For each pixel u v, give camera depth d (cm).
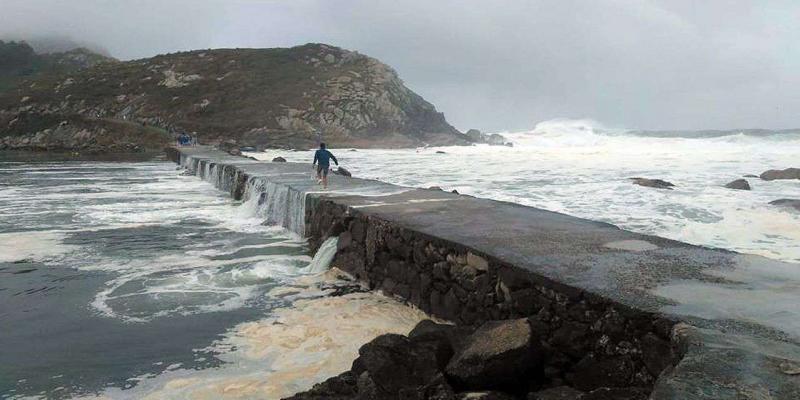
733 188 1661
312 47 8688
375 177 2325
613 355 393
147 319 619
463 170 2683
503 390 364
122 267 851
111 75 8588
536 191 1680
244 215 1383
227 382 462
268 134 6247
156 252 959
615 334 393
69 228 1184
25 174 2691
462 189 1769
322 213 998
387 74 7756
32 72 15638
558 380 424
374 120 6969
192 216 1364
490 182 2017
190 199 1705
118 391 448
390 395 365
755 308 379
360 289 754
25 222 1259
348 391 393
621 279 455
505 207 900
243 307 664
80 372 484
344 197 1038
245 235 1123
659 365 358
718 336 323
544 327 456
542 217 795
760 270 486
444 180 2139
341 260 855
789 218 1140
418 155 4484
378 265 759
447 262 616
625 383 381
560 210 1304
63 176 2572
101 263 875
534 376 384
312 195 1070
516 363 364
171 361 507
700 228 1071
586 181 1977
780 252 881
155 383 462
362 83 7381
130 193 1869
